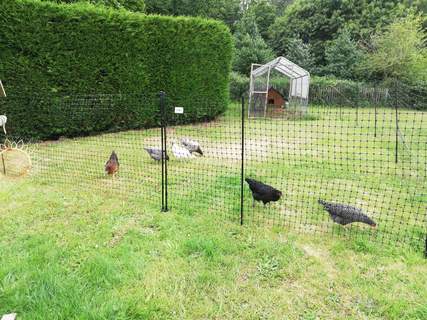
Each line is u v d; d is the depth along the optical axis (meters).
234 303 2.55
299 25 29.39
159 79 10.52
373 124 12.88
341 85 20.39
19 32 7.51
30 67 7.82
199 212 4.18
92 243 3.34
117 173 5.74
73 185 5.09
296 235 3.63
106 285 2.67
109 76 9.32
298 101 16.31
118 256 3.10
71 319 2.27
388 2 27.48
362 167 6.45
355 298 2.62
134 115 10.11
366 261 3.14
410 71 22.14
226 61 12.42
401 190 5.12
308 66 25.80
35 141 8.16
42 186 5.02
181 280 2.79
